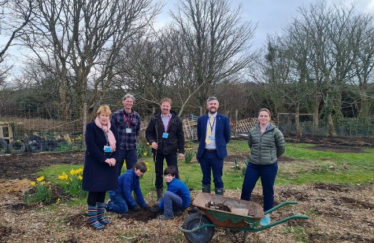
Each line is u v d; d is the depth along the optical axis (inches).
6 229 164.7
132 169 196.7
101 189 165.5
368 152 531.5
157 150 210.8
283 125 940.0
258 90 1051.3
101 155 163.6
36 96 701.9
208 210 142.8
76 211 193.3
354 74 802.2
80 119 510.0
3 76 711.7
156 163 214.7
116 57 614.9
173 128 211.8
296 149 550.0
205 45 633.0
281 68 900.0
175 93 666.2
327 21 800.3
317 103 893.8
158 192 215.9
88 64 598.9
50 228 167.9
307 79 837.8
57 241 153.5
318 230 173.8
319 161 412.8
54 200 213.0
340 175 326.6
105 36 592.4
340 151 544.4
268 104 1032.8
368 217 196.7
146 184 260.7
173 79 657.6
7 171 309.4
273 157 178.4
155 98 617.0
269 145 178.5
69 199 215.5
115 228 169.3
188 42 629.3
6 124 459.2
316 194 248.2
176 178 198.4
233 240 157.9
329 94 841.5
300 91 858.1
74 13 571.8
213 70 641.6
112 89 666.2
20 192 231.9
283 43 891.4
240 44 660.1
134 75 610.5
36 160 382.0
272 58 936.3
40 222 175.8
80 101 599.8
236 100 954.7
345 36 786.8
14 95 713.6
